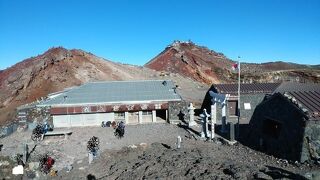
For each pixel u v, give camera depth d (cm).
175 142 3017
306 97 2384
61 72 6762
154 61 10919
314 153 2147
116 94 4241
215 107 3794
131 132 3531
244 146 2733
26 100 5881
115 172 2233
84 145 3050
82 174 2341
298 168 2031
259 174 1708
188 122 3903
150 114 4081
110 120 4009
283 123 2366
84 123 3966
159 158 2355
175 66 10425
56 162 2594
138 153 2700
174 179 1866
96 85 4662
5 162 2592
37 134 3316
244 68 12569
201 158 2233
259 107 2731
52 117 3900
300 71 9638
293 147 2241
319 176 1691
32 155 2755
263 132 2655
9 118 4966
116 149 2852
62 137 3397
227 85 4225
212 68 10494
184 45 12694
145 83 4778
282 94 2381
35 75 6569
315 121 2148
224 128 3338
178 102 4031
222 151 2567
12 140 3334
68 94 4231
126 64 9406
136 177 2020
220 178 1756
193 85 8162
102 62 8100
